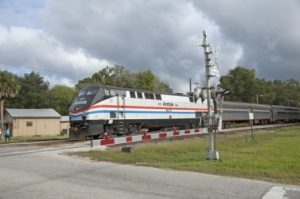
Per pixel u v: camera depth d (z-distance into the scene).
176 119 42.59
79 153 20.95
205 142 29.19
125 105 34.25
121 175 13.59
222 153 21.98
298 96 153.75
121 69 88.75
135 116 35.53
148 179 12.84
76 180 12.44
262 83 137.38
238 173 14.71
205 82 20.03
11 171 14.21
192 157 19.91
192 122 46.22
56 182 12.02
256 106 73.25
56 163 16.73
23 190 10.74
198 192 10.91
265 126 69.12
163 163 17.25
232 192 11.05
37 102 97.06
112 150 22.89
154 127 39.41
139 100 36.28
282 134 43.12
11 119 67.00
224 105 59.12
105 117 31.81
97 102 31.34
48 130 69.88
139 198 9.95
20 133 66.81
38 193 10.37
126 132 34.28
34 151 22.42
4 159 18.25
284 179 13.71
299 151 23.86
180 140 32.12
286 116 90.62
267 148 25.91
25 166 15.65
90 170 14.68
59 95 104.81
